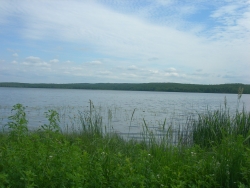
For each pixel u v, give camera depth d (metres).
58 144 4.86
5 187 3.73
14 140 5.55
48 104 30.59
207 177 4.38
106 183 3.98
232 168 4.64
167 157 5.33
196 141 9.02
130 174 4.11
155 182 4.11
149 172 4.36
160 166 4.71
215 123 9.41
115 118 18.66
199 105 33.84
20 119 5.66
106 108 26.25
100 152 4.88
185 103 38.03
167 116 20.53
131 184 3.86
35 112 21.28
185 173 4.54
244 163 4.73
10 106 26.05
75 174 3.68
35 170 4.05
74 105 29.44
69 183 3.85
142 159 4.66
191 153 5.27
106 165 4.32
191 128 10.84
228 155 4.88
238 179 4.58
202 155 5.44
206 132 9.32
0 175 3.50
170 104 35.59
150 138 7.43
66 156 4.36
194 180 4.45
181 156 5.62
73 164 4.13
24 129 5.84
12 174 3.94
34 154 4.43
